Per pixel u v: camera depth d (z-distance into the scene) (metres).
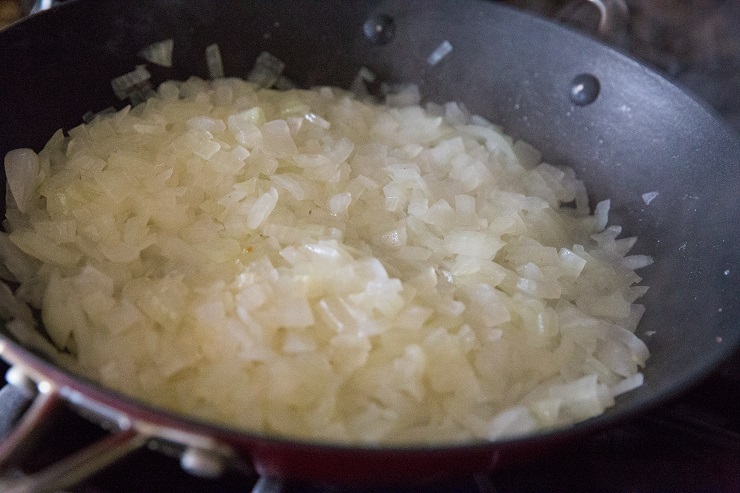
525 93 0.52
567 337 0.44
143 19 0.48
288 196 0.46
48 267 0.42
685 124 0.48
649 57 0.58
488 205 0.47
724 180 0.45
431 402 0.41
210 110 0.48
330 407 0.40
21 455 0.36
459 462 0.37
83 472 0.36
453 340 0.42
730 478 0.42
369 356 0.41
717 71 0.57
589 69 0.50
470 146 0.50
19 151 0.44
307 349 0.41
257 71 0.52
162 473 0.41
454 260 0.45
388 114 0.51
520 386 0.42
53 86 0.46
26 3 0.54
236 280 0.42
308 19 0.51
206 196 0.46
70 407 0.38
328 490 0.41
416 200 0.47
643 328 0.45
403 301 0.42
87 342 0.41
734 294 0.42
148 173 0.45
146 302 0.42
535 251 0.46
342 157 0.47
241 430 0.35
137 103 0.49
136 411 0.36
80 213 0.44
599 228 0.49
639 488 0.42
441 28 0.51
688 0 0.56
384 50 0.52
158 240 0.44
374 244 0.46
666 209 0.48
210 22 0.50
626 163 0.50
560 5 0.58
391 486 0.41
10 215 0.44
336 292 0.42
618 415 0.37
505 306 0.43
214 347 0.40
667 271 0.46
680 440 0.43
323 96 0.51
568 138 0.51
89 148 0.46
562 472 0.42
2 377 0.43
